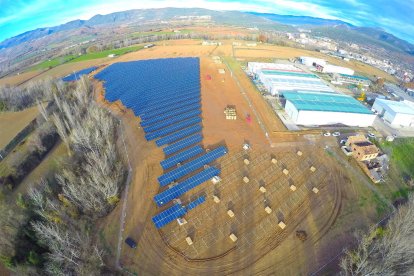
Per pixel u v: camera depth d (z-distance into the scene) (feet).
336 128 365.20
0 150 295.48
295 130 350.64
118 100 409.69
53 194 236.43
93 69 559.79
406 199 261.65
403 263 181.16
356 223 232.12
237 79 505.66
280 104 419.54
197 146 306.76
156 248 201.57
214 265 193.47
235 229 218.59
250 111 393.29
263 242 210.79
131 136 326.24
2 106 374.02
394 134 363.97
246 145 311.88
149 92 434.71
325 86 462.19
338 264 198.08
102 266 186.50
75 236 201.87
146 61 591.78
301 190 260.83
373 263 185.47
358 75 592.60
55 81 457.27
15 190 253.85
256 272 191.31
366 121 376.27
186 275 186.91
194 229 215.92
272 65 550.36
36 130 326.03
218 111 389.60
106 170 248.52
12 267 183.73
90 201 223.92
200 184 256.11
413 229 197.36
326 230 224.12
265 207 238.89
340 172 287.69
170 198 238.07
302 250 207.21
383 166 298.56
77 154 288.92
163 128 341.62
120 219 221.46
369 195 262.67
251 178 270.26
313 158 304.50
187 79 489.67
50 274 178.19
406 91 541.34
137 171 269.85
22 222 199.52
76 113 349.20
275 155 305.32
